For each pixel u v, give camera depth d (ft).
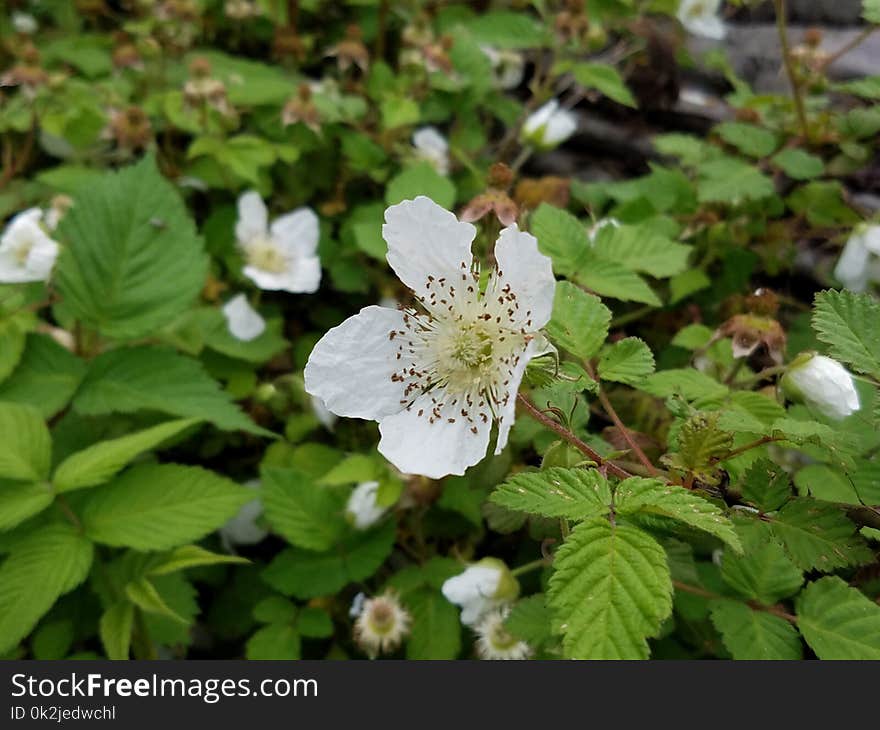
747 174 0.81
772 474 0.53
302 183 1.02
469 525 0.75
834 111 0.88
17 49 1.10
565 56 1.10
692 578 0.61
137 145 0.92
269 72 1.09
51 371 0.72
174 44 1.08
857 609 0.55
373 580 0.77
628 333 0.88
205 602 0.81
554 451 0.54
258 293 0.90
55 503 0.64
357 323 0.55
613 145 1.08
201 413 0.70
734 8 1.11
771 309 0.65
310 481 0.74
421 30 1.06
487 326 0.55
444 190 0.81
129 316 0.72
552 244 0.65
